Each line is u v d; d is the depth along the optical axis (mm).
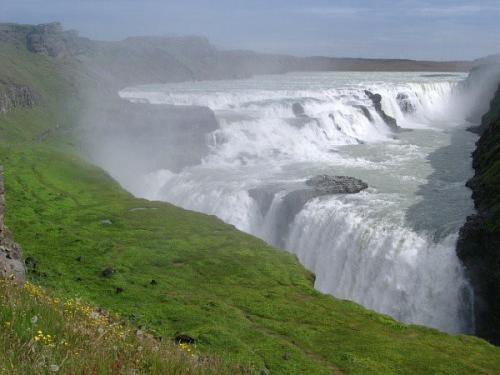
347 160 92125
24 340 13531
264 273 46750
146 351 15508
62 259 45719
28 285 22812
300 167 88625
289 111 117062
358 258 59375
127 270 44938
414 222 60188
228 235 56562
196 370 15375
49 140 106562
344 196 69625
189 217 62125
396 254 56625
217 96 129500
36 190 68688
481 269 51844
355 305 40938
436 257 54844
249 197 75125
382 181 77125
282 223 69938
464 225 55625
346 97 129500
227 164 95250
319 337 34375
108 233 54625
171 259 48719
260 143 103000
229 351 30109
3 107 129000
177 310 36344
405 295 55188
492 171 68375
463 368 30766
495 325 50469
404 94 137250
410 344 33906
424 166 85875
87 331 16094
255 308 38781
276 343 32406
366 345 33219
